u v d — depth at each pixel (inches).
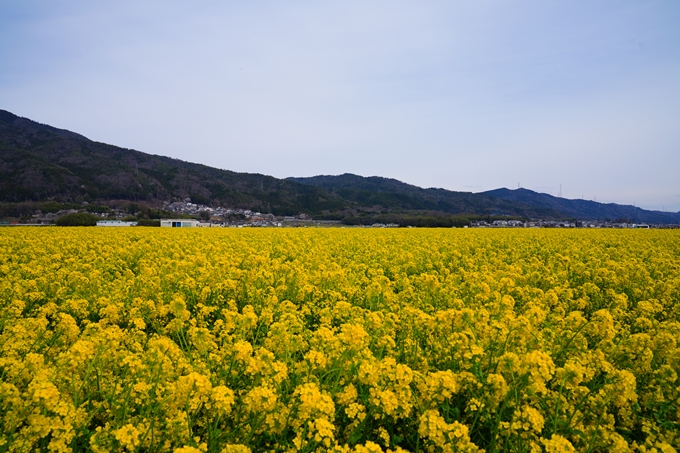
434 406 186.7
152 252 685.9
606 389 192.4
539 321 270.4
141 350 256.5
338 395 187.0
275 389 185.0
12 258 623.2
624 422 198.8
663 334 246.7
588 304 427.5
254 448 173.6
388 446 176.1
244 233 1266.0
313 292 410.9
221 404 161.6
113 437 163.2
